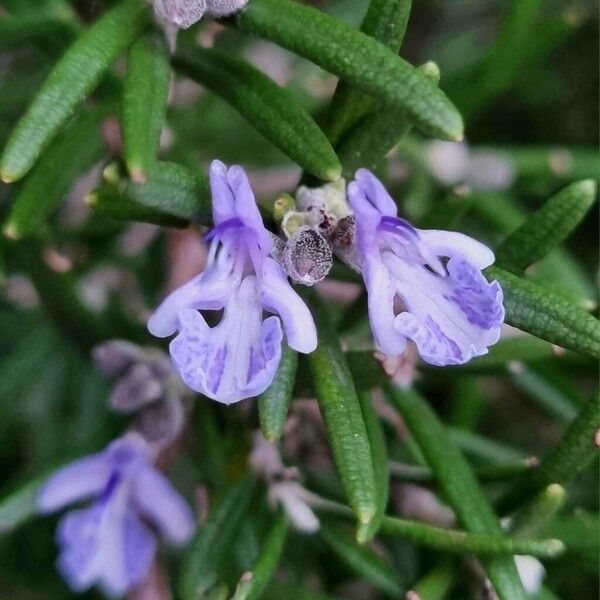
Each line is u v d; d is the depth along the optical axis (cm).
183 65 9
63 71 8
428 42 14
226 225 8
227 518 9
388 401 10
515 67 11
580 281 12
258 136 12
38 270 10
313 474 10
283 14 9
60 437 12
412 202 12
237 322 8
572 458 9
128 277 12
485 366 9
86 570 10
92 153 10
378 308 8
